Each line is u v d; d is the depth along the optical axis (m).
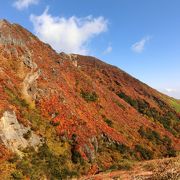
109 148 54.50
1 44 55.09
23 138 39.09
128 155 55.84
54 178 37.28
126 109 78.19
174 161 29.81
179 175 21.53
